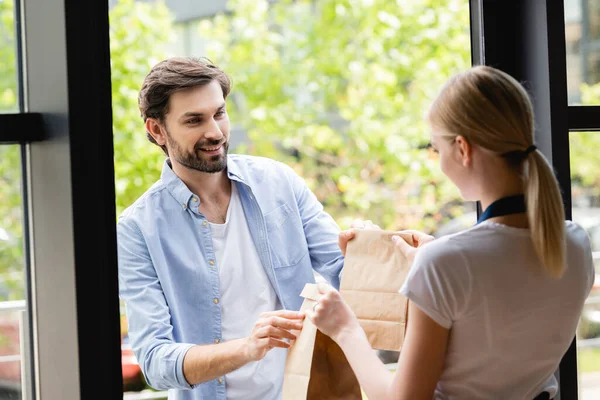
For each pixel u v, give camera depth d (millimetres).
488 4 1783
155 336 1708
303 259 1849
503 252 1177
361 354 1308
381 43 7012
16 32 1613
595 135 1794
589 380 1856
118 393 1566
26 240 1639
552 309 1211
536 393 1270
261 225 1829
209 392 1779
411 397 1195
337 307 1360
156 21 6125
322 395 1523
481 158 1192
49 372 1623
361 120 6914
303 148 7047
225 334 1790
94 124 1533
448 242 1186
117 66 5930
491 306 1170
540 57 1720
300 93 7105
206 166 1729
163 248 1777
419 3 7008
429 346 1184
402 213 6848
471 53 1852
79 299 1526
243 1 6891
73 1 1508
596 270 1838
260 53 6973
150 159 5863
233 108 6980
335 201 7004
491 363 1200
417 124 6922
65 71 1508
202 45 6609
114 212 1565
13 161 1614
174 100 1703
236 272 1805
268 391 1815
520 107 1181
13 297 1636
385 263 1572
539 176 1162
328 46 7137
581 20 1775
